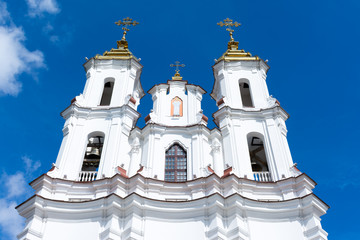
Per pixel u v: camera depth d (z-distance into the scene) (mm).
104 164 27828
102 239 22750
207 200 24703
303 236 23688
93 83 35062
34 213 23922
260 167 31375
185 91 35531
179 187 26391
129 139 30562
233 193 24891
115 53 38844
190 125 30906
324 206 25188
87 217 24188
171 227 24062
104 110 31672
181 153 29672
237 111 32062
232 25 46219
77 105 31625
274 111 31906
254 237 23703
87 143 30469
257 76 36500
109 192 25594
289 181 26469
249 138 31766
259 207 24969
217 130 30734
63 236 23422
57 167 27234
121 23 44844
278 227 24359
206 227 23781
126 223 23688
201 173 27734
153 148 29328
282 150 29188
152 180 26234
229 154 29141
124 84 34781
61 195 25531
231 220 24031
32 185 25922
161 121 32312
